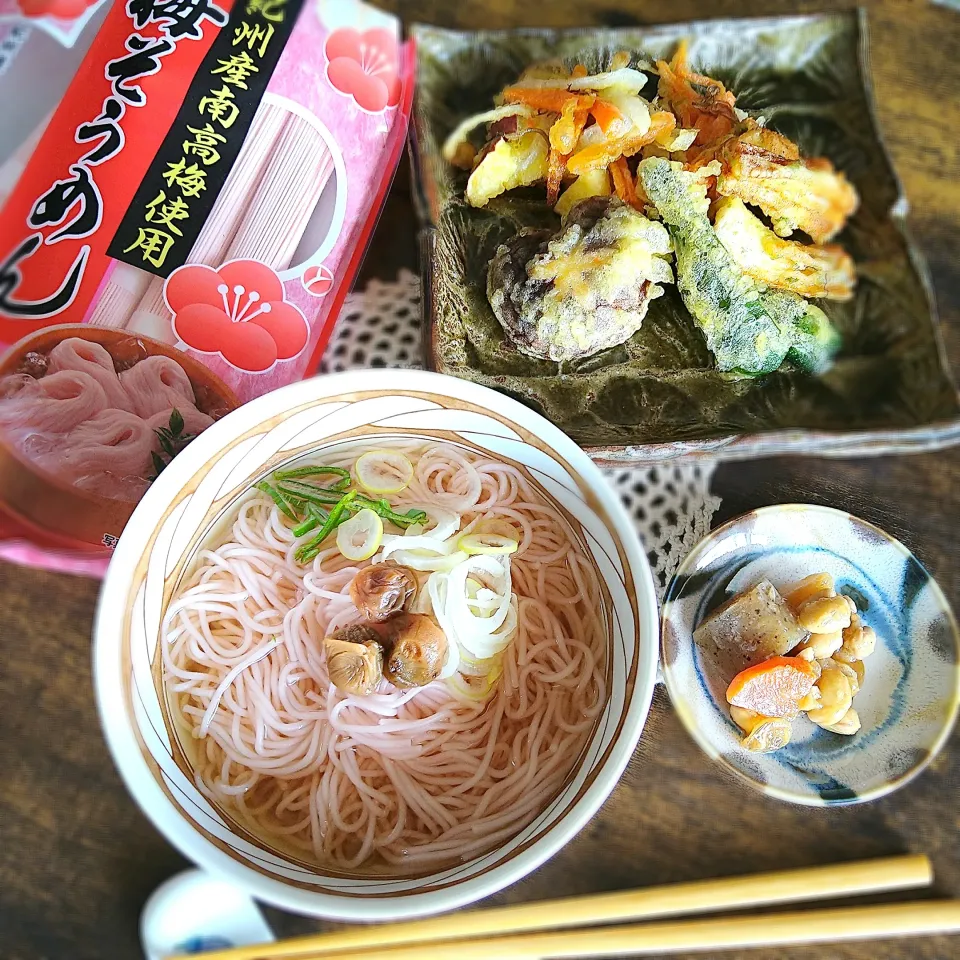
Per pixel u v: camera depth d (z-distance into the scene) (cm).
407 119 36
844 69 39
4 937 31
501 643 29
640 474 35
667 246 36
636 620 26
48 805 32
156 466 31
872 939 32
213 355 32
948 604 34
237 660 29
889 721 33
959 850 33
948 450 36
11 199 31
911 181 39
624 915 31
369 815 29
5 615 33
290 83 33
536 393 36
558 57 38
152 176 31
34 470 30
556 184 37
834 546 34
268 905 32
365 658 27
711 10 40
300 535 29
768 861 32
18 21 31
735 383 37
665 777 32
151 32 32
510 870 23
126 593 26
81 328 30
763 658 32
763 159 37
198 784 27
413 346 36
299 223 33
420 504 30
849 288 38
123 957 31
